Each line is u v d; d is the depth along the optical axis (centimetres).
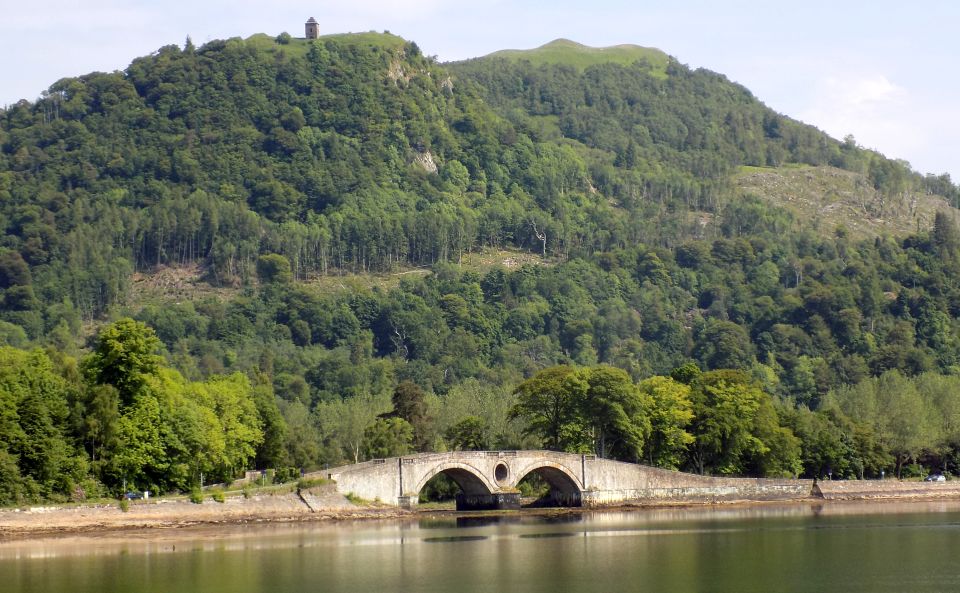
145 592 16262
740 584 17288
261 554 19400
